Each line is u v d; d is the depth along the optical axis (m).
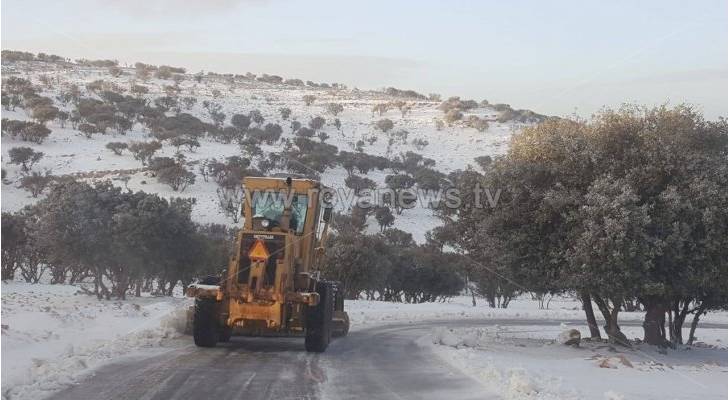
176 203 43.06
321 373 15.59
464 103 185.75
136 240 36.84
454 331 30.27
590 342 27.69
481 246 25.50
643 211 22.00
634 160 23.58
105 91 148.62
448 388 13.90
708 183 22.61
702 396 14.78
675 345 29.56
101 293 38.12
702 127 24.59
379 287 60.97
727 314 71.56
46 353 16.42
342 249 55.78
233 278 19.05
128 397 12.00
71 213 36.38
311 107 187.38
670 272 23.72
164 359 16.69
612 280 22.62
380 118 174.75
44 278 62.56
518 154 25.20
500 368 16.62
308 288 19.77
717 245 22.81
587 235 22.12
